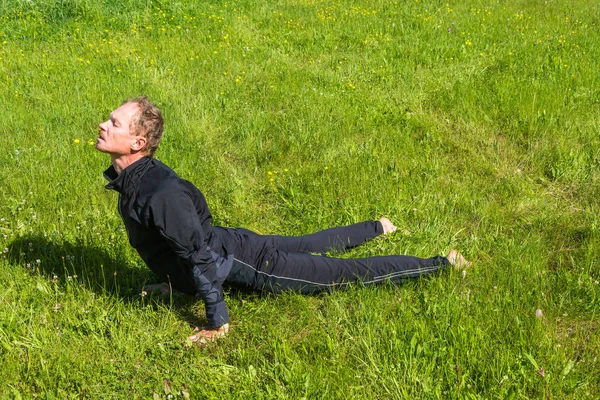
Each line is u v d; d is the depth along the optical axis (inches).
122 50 316.8
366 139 225.9
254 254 135.7
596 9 410.3
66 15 366.6
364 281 141.0
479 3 427.5
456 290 140.9
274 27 371.6
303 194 189.6
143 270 153.2
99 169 202.7
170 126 232.2
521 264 149.6
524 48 322.7
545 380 111.7
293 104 254.7
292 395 113.4
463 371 116.7
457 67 301.1
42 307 136.9
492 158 214.4
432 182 195.0
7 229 163.6
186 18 373.4
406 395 111.0
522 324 127.7
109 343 128.0
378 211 179.6
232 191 190.1
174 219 117.8
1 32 336.5
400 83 280.4
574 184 196.9
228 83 277.9
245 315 136.4
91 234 166.1
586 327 131.3
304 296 141.2
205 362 123.5
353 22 379.9
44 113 243.8
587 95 258.2
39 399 115.4
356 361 121.8
